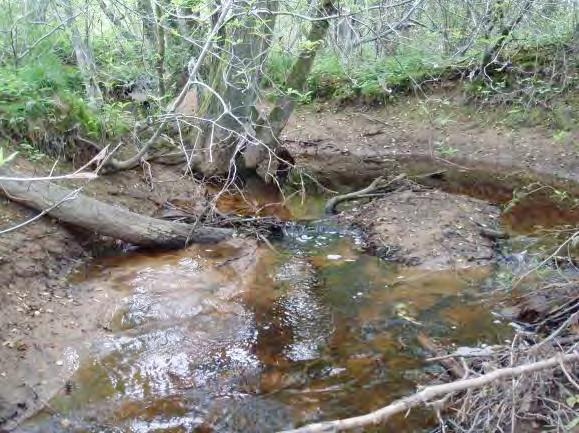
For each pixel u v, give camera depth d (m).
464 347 5.18
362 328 5.57
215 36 7.15
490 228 7.80
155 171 8.64
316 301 6.07
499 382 3.77
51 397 4.47
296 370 4.94
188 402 4.54
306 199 9.38
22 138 7.02
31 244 5.84
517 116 12.16
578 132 11.18
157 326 5.42
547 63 12.44
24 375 4.58
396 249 7.19
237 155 9.11
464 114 12.88
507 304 5.91
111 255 6.57
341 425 2.91
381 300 6.09
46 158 7.14
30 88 7.39
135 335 5.27
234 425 4.30
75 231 6.44
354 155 12.62
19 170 6.49
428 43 13.19
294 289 6.29
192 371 4.89
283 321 5.67
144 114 10.17
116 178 7.91
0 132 6.80
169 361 4.99
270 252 7.18
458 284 6.40
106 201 7.30
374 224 7.87
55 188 6.25
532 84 11.99
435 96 13.44
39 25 9.85
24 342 4.87
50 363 4.77
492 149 11.83
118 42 10.43
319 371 4.93
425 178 10.70
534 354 4.17
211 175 9.03
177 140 9.21
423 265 6.84
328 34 9.29
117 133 8.45
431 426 4.22
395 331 5.51
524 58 12.62
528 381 3.93
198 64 6.41
